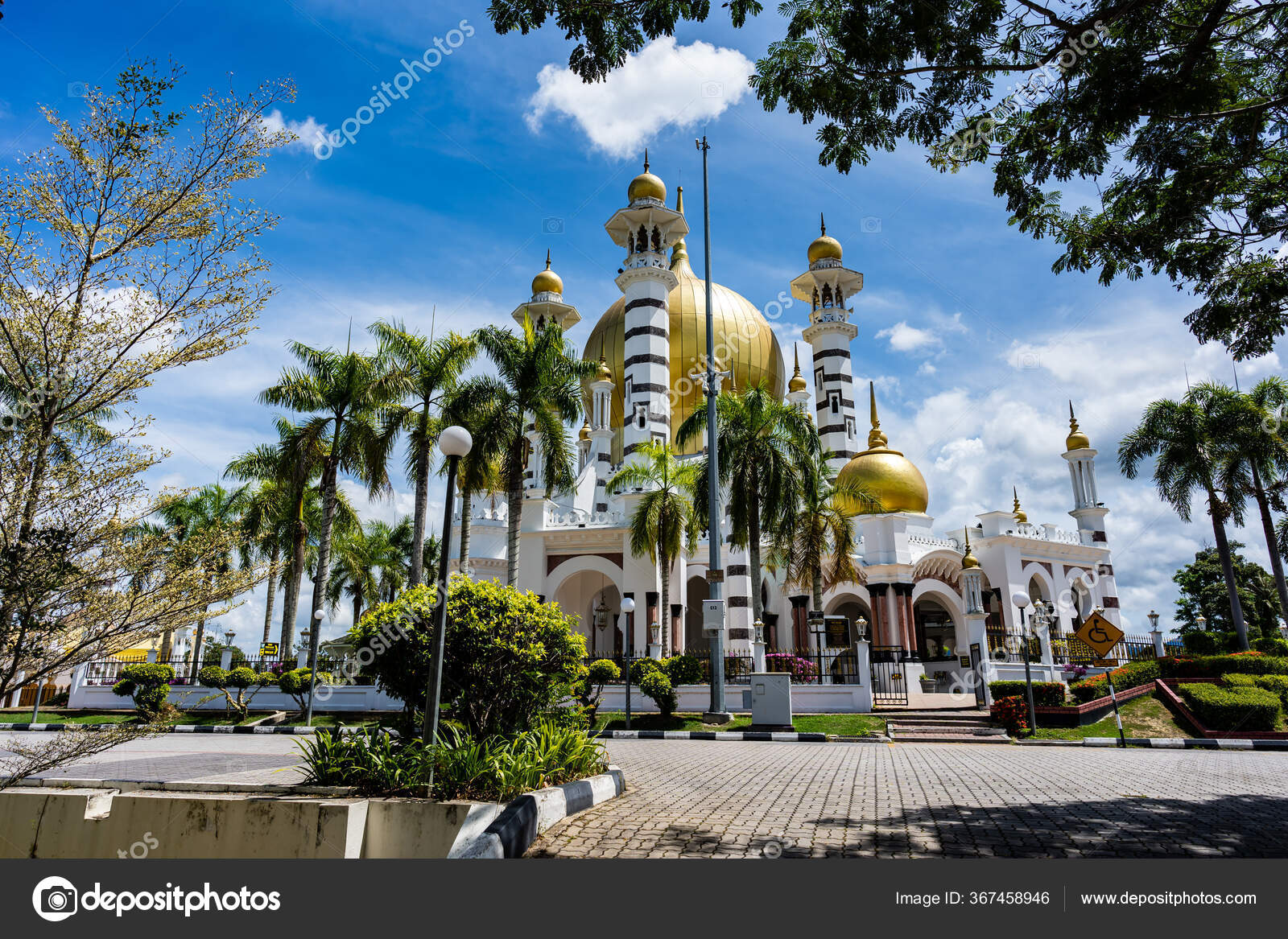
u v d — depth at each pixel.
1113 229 12.48
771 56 11.51
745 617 39.62
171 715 10.15
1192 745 21.95
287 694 31.67
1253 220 12.03
